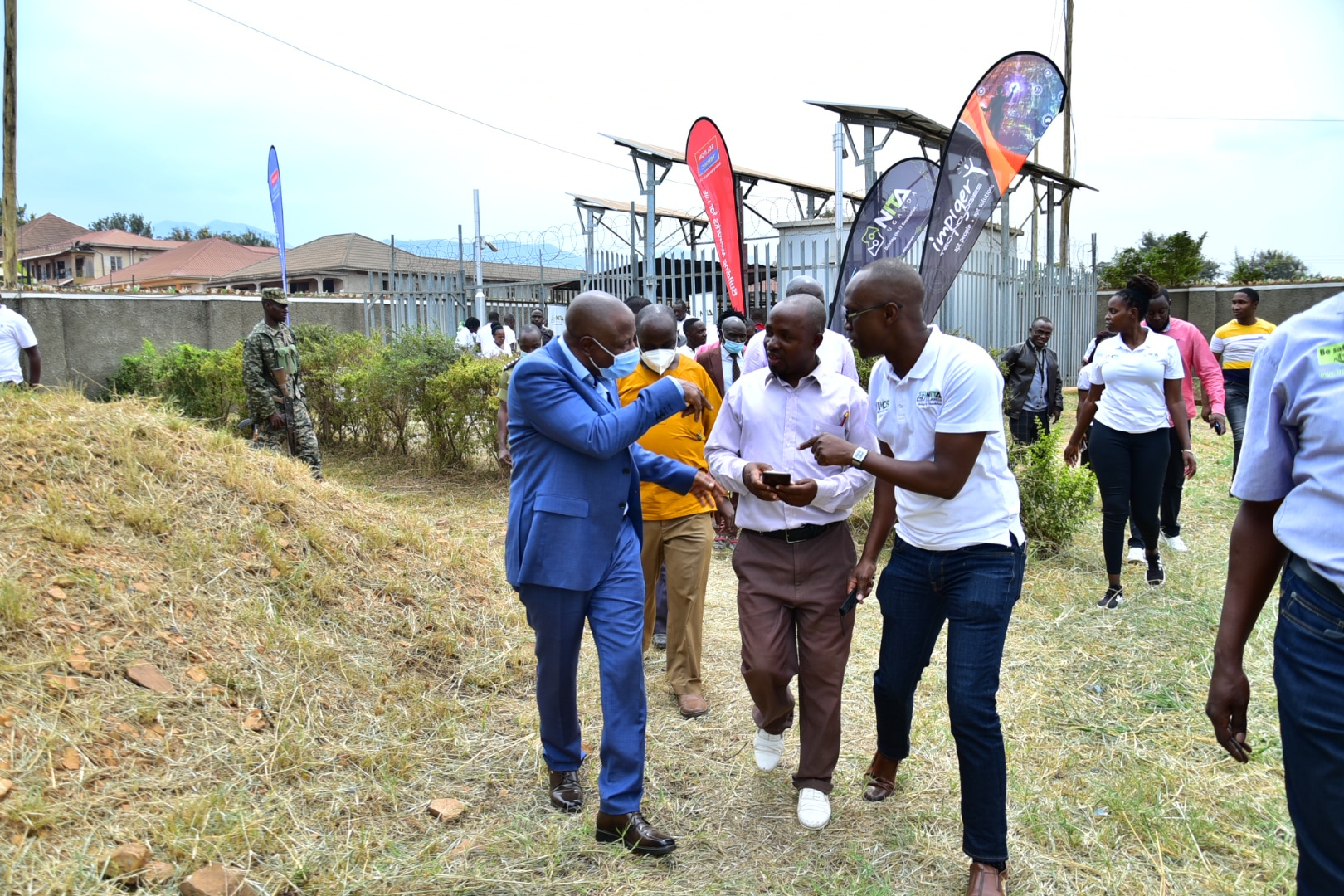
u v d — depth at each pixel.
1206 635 4.77
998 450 2.75
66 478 4.08
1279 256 23.84
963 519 2.73
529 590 3.02
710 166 7.82
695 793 3.33
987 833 2.63
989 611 2.67
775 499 2.95
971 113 5.99
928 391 2.68
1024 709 3.96
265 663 3.62
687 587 4.01
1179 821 3.06
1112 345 5.32
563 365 3.01
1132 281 5.22
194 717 3.20
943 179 6.13
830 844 2.99
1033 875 2.79
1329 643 1.72
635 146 12.73
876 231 6.88
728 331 6.05
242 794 2.92
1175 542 6.49
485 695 4.00
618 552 3.11
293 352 7.31
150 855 2.53
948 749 3.61
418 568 4.83
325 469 9.84
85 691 3.06
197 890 2.39
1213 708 2.00
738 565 3.25
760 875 2.82
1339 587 1.69
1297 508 1.79
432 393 9.26
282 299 7.16
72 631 3.27
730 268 7.90
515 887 2.70
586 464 3.00
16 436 4.16
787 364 3.12
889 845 2.97
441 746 3.53
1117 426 5.24
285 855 2.71
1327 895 1.77
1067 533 6.36
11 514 3.68
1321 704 1.73
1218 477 9.27
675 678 4.09
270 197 12.76
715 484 3.25
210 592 3.87
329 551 4.52
